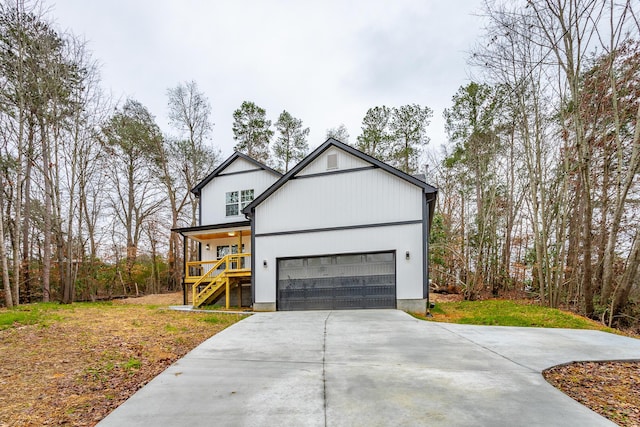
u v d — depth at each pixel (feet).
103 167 65.57
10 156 49.70
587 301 36.58
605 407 11.80
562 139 46.65
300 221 41.52
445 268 72.69
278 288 41.16
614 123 37.06
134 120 76.54
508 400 11.68
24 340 19.63
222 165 55.42
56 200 47.21
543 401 11.60
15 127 47.80
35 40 44.32
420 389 12.73
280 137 91.45
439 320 32.83
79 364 15.90
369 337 22.30
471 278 61.41
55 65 46.06
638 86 35.94
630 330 32.83
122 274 77.36
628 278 33.96
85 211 63.16
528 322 29.89
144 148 78.13
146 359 17.37
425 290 36.37
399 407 11.11
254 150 86.58
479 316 33.65
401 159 83.10
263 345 20.45
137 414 10.84
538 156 43.57
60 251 47.62
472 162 63.05
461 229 73.15
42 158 49.03
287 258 41.39
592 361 16.83
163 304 49.14
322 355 18.03
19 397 12.09
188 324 27.94
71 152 50.96
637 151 33.35
